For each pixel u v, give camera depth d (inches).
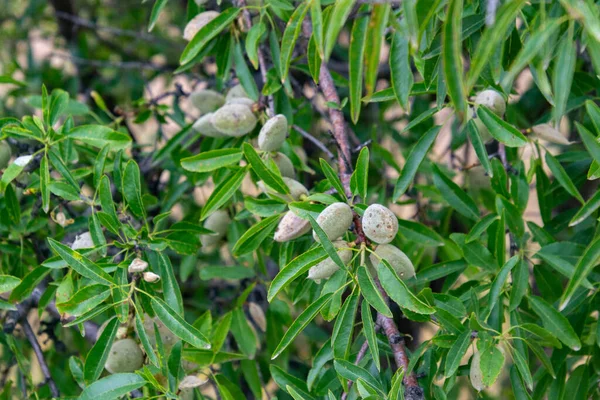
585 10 39.6
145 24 81.9
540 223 77.8
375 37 40.0
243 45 60.7
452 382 46.4
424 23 41.2
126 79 75.0
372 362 48.6
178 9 80.3
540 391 51.9
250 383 55.8
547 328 49.2
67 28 76.3
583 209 44.8
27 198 62.0
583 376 52.1
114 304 47.3
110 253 57.1
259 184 51.4
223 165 51.0
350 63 42.5
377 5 39.9
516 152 57.5
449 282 51.9
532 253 53.6
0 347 66.4
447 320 46.8
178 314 47.1
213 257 69.1
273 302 57.3
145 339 47.0
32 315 67.0
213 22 53.4
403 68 44.3
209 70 75.7
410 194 65.2
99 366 47.3
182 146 61.0
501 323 49.6
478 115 48.2
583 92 55.8
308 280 50.9
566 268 49.9
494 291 47.6
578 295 50.6
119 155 51.8
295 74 67.7
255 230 49.1
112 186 62.4
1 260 58.1
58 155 51.7
